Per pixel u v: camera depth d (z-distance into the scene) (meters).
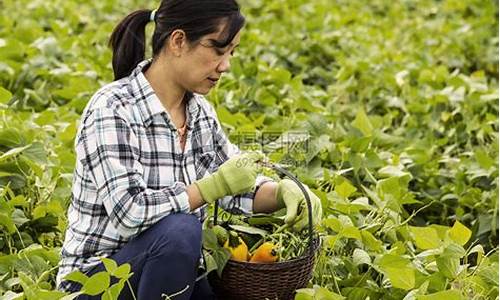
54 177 4.89
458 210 5.43
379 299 4.09
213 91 6.54
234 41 3.59
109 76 7.19
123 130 3.56
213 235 3.70
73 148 5.51
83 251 3.65
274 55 8.04
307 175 5.11
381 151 5.96
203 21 3.52
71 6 9.73
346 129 6.35
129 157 3.56
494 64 8.86
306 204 3.75
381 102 7.11
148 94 3.64
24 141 4.83
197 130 3.82
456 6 10.96
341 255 4.36
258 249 3.72
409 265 4.08
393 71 7.97
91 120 3.57
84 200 3.63
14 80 6.74
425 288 3.80
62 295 3.51
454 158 6.05
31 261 4.04
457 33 9.47
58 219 4.60
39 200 4.71
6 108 5.16
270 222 3.93
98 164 3.54
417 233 4.27
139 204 3.51
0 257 4.02
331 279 4.18
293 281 3.69
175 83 3.68
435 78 7.61
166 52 3.63
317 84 7.86
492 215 5.28
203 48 3.55
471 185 5.65
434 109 6.84
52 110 6.05
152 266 3.52
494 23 10.04
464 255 4.08
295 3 10.64
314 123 5.53
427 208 5.62
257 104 6.56
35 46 7.23
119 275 3.40
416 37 9.67
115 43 3.78
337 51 8.40
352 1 11.34
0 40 6.34
